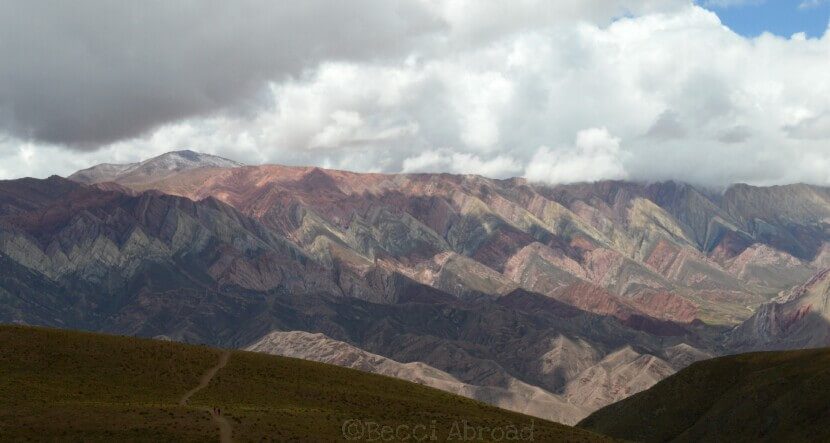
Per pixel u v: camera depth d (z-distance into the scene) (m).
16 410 120.88
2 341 155.38
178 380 153.38
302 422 128.50
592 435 155.88
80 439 112.38
